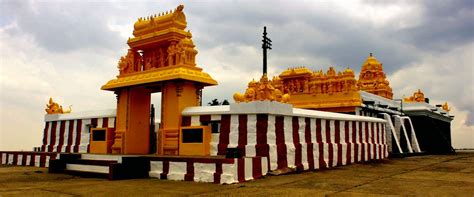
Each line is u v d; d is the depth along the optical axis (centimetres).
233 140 1892
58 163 2075
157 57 2283
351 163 2520
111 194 1336
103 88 2408
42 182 1689
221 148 1920
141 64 2353
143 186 1529
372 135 2941
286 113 1944
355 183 1568
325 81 3662
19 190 1438
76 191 1408
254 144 1822
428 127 4359
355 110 3409
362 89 5003
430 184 1541
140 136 2355
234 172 1587
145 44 2294
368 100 3706
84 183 1639
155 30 2266
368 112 3622
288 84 3894
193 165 1698
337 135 2438
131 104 2316
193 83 2167
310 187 1459
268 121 1834
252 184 1545
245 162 1658
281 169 1873
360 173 1948
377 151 2959
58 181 1727
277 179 1692
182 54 2117
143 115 2388
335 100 3547
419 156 3381
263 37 2628
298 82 3825
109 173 1753
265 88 1852
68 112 3050
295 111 2064
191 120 2052
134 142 2312
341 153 2423
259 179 1692
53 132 3016
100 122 2634
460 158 2986
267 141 1817
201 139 1958
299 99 3775
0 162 2794
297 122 2058
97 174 1873
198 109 2041
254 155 1808
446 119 5294
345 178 1734
